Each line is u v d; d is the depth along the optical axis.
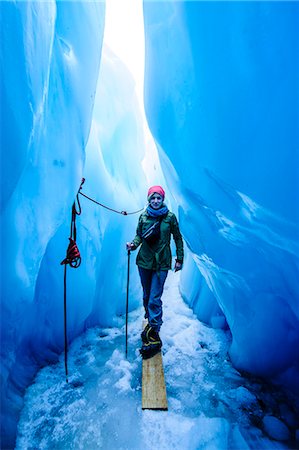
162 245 1.61
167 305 2.72
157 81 1.17
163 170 1.75
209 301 2.30
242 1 0.67
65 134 1.23
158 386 1.40
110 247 2.50
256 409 1.25
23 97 0.89
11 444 1.03
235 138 0.83
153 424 1.18
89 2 1.34
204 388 1.42
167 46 1.03
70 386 1.43
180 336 2.00
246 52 0.71
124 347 1.85
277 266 1.14
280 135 0.71
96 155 2.33
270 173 0.78
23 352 1.52
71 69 1.20
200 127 0.95
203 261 1.72
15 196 0.98
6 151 0.85
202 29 0.80
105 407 1.29
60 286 1.76
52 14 1.05
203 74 0.85
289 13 0.61
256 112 0.74
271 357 1.44
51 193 1.17
